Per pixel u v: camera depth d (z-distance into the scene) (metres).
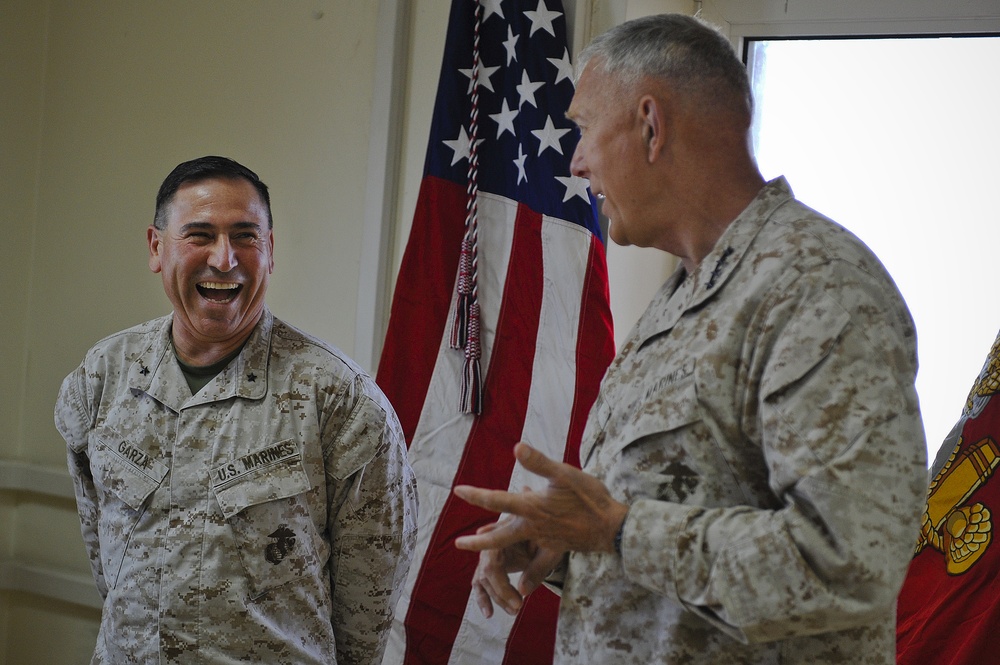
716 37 1.14
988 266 2.14
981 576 1.55
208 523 1.52
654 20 1.16
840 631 1.01
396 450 1.62
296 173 2.60
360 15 2.52
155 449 1.57
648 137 1.13
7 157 2.88
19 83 2.89
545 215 2.26
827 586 0.89
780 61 2.39
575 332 2.22
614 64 1.16
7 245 2.89
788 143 2.37
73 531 2.84
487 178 2.32
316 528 1.59
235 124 2.68
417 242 2.34
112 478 1.57
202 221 1.54
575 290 2.23
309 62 2.59
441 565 2.23
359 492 1.58
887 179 2.25
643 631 1.07
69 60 2.91
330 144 2.55
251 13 2.66
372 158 2.47
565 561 1.24
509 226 2.29
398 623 2.24
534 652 2.15
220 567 1.51
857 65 2.29
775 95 2.39
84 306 2.86
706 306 1.08
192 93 2.74
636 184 1.15
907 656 1.57
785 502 1.00
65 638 2.83
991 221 2.14
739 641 1.01
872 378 0.93
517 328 2.26
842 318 0.95
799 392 0.94
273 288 2.63
